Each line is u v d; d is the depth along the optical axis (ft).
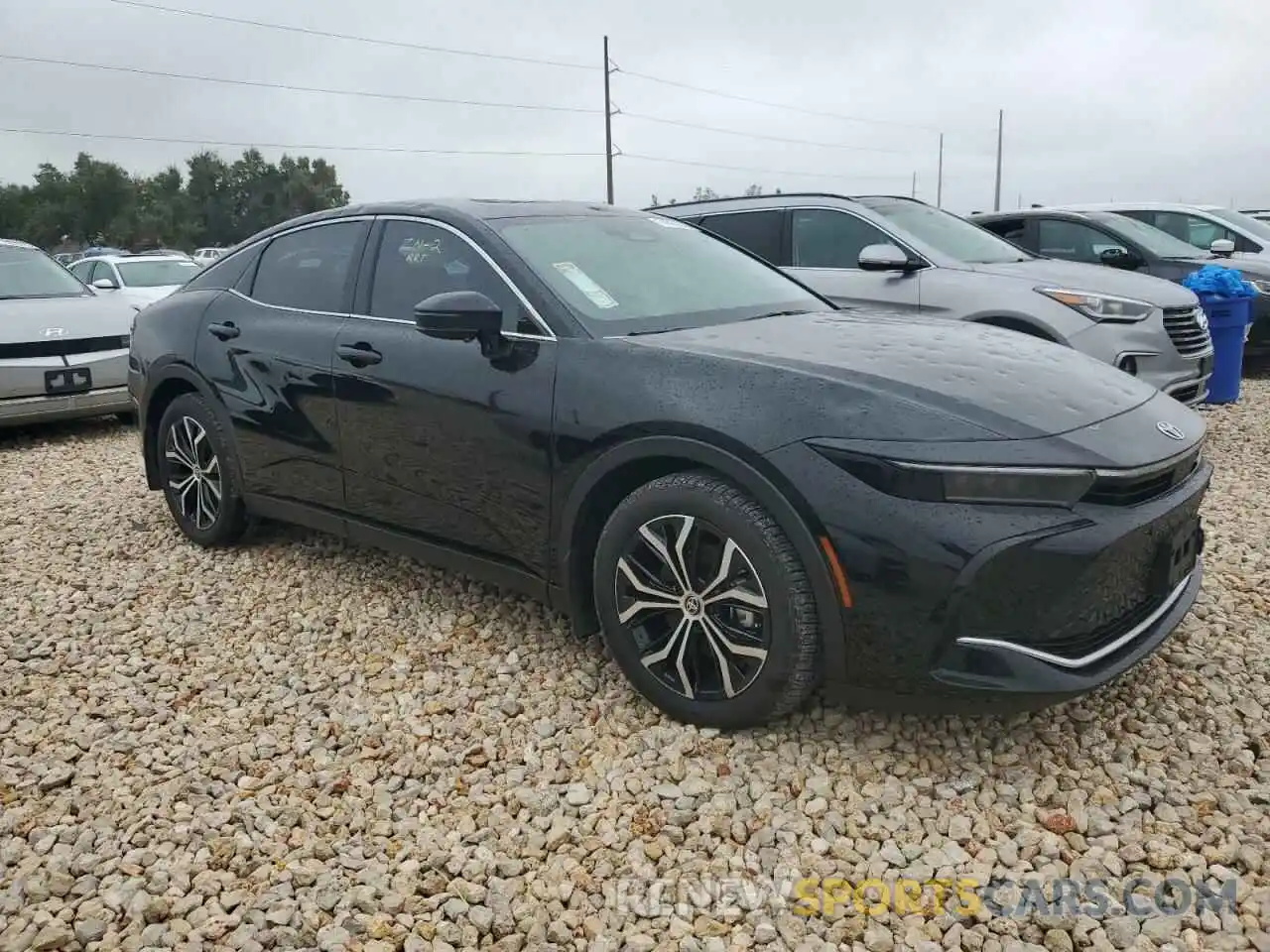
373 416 12.32
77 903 7.89
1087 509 8.48
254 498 14.71
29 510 18.83
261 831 8.76
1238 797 8.77
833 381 9.08
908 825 8.59
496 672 11.43
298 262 14.29
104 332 26.27
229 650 12.37
